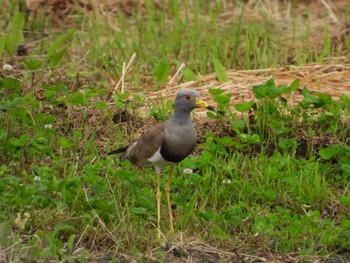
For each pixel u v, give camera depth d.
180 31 18.12
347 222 11.07
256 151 13.52
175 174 12.67
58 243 10.44
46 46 17.77
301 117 14.19
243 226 11.45
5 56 16.77
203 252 10.86
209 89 14.28
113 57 16.72
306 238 11.12
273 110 13.77
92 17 19.16
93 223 11.13
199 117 14.42
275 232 11.11
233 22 19.16
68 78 15.98
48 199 11.38
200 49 17.33
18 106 13.99
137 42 18.19
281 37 18.64
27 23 18.64
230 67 17.06
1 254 10.09
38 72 15.77
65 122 13.97
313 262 10.76
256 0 20.09
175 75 15.88
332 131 13.50
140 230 11.02
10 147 12.66
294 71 16.16
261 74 16.27
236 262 10.73
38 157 12.98
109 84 15.91
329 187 12.67
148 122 14.19
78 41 18.20
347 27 18.30
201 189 12.27
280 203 12.23
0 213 11.01
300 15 19.62
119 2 19.61
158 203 11.33
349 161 12.90
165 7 19.92
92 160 12.95
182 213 11.76
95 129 13.72
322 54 16.70
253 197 12.26
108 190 11.62
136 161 11.54
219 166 12.72
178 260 10.65
